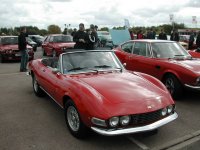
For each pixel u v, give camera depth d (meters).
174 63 6.93
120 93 4.31
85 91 4.34
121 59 8.78
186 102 6.72
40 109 6.20
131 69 8.40
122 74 5.30
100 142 4.47
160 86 4.87
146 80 5.04
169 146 4.35
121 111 3.95
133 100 4.16
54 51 16.22
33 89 7.82
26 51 11.63
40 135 4.77
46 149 4.26
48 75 5.84
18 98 7.12
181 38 24.00
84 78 4.96
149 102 4.18
